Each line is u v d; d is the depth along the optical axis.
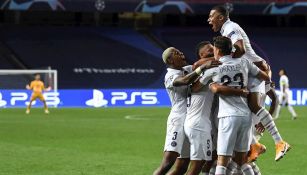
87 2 78.44
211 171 17.58
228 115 16.02
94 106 65.19
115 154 26.67
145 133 35.88
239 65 16.06
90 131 36.94
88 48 80.88
